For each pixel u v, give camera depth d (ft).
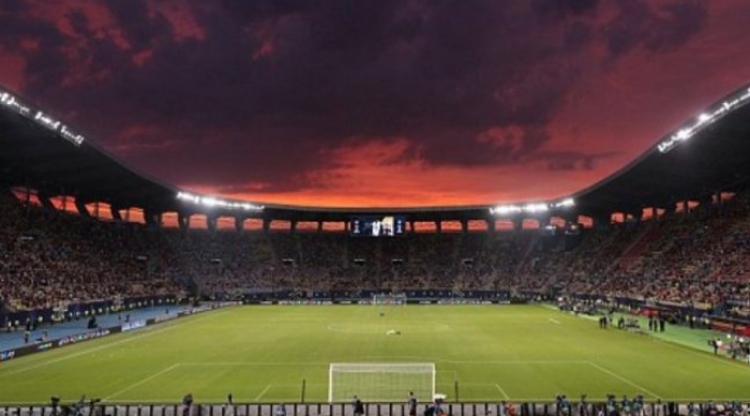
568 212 461.37
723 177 322.14
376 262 467.52
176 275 409.08
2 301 238.89
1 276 260.01
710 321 250.37
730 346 194.29
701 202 367.45
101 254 359.05
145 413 120.16
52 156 271.28
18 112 204.74
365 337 235.81
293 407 120.26
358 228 465.88
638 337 231.91
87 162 283.79
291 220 490.08
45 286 278.26
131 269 370.53
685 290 287.28
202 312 350.43
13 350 183.21
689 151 262.06
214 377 156.66
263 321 299.17
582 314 326.44
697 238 330.54
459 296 432.66
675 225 369.09
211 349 204.54
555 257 450.71
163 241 438.81
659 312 268.41
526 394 137.28
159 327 272.72
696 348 203.10
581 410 115.65
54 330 240.53
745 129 229.66
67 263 316.19
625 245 402.72
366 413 118.73
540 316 321.93
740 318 230.07
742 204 324.60
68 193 369.30
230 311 359.87
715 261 291.79
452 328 265.95
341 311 359.46
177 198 392.06
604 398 132.67
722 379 152.56
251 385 147.02
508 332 250.57
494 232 490.08
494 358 185.37
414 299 429.38
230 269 440.04
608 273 378.53
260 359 184.03
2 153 266.98
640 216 435.53
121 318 292.20
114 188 357.20
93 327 243.40
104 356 189.37
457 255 471.21
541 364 174.81
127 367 170.71
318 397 134.31
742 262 270.87
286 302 422.82
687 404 117.91
